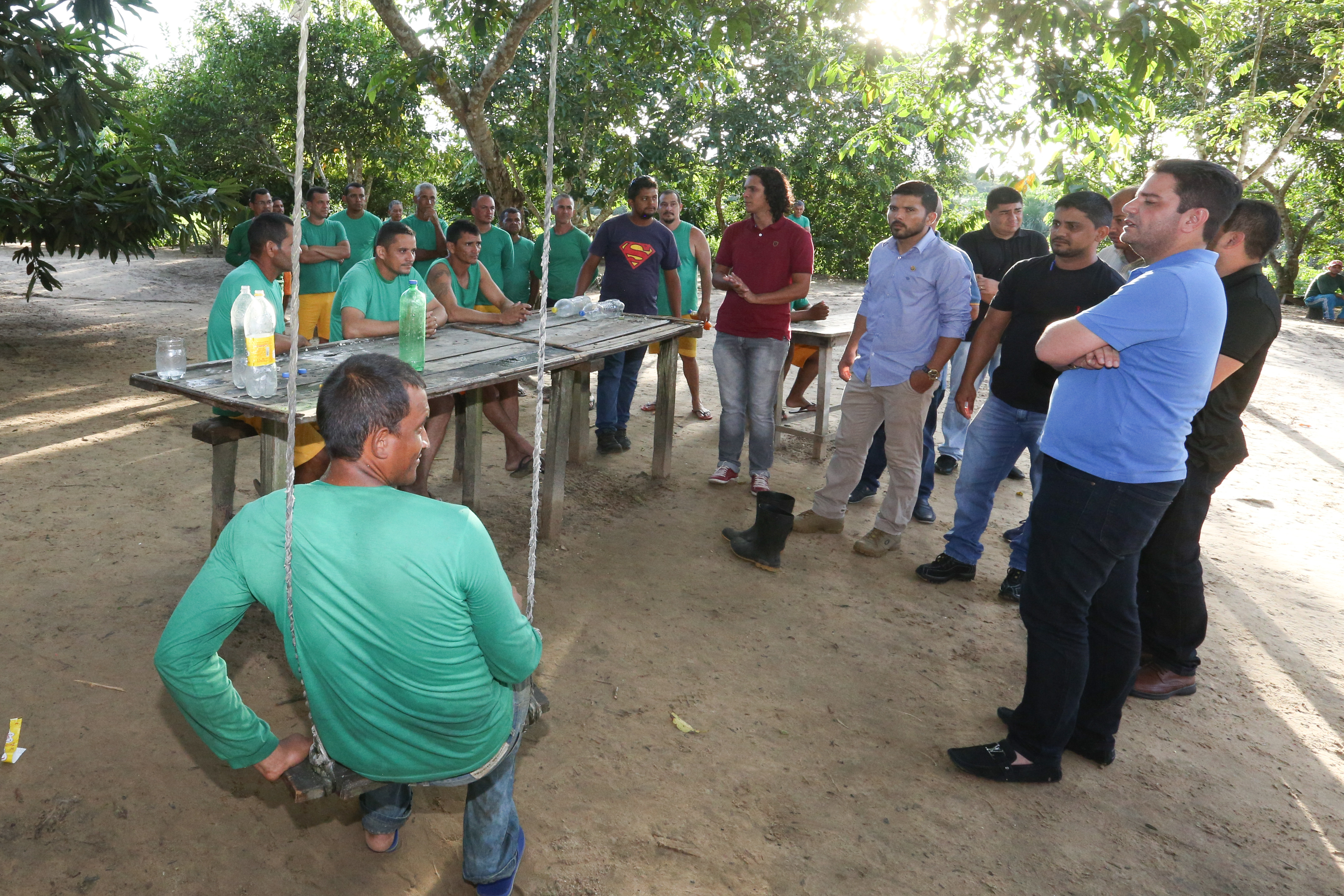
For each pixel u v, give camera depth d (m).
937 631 3.72
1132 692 3.29
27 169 7.83
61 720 2.66
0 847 2.17
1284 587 4.42
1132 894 2.31
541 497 4.27
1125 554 2.55
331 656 1.46
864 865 2.35
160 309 10.50
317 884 2.16
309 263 6.41
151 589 3.48
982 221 13.98
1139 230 2.45
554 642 3.38
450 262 4.88
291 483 1.42
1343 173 19.05
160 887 2.11
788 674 3.30
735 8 7.57
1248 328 2.91
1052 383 3.71
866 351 4.33
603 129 14.41
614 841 2.37
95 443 5.19
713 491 5.23
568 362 3.81
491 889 2.07
